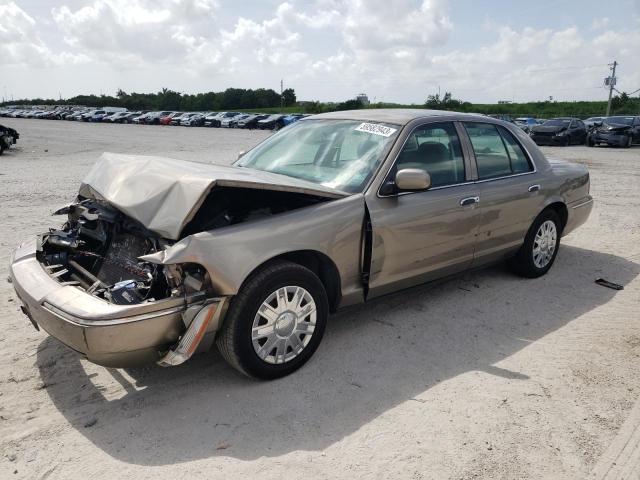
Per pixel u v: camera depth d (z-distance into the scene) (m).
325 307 3.68
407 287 4.39
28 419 3.11
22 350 3.91
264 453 2.83
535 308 4.82
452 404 3.30
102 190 3.70
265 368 3.43
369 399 3.35
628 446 2.93
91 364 3.74
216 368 3.70
